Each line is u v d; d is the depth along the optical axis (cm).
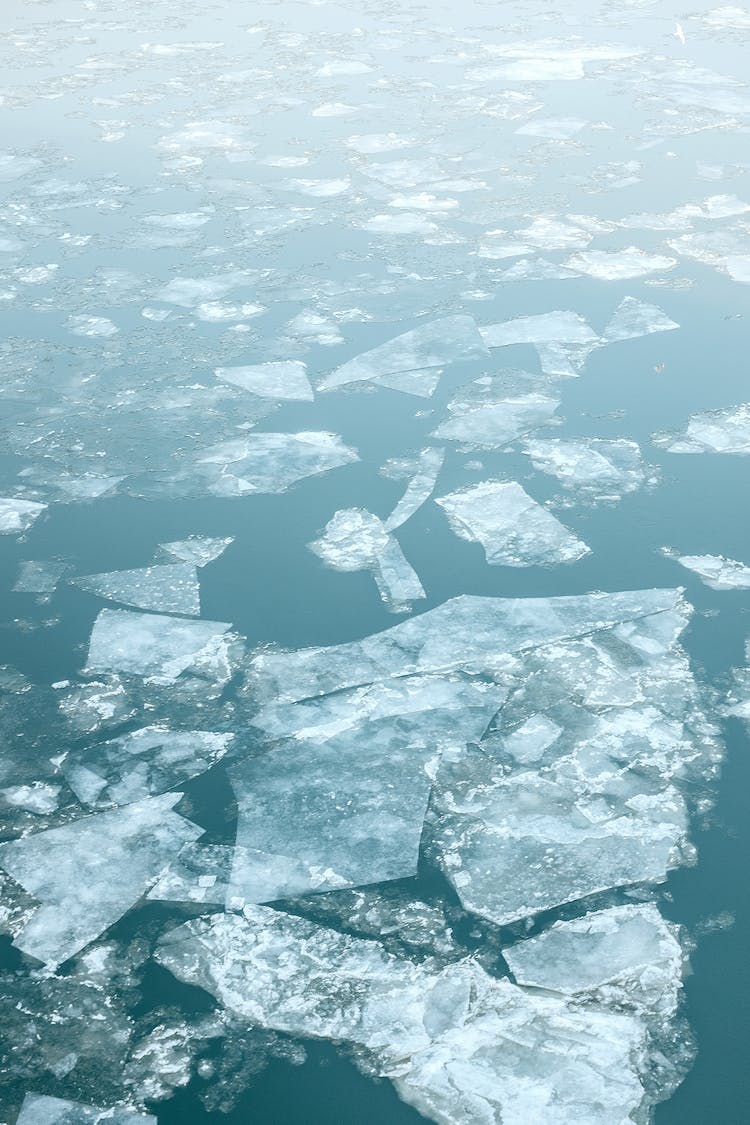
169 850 483
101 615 626
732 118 1364
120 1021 414
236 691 570
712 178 1195
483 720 542
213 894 461
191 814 500
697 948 430
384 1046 402
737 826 480
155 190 1230
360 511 706
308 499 722
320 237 1106
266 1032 409
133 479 751
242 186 1229
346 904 454
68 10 1975
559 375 848
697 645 582
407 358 884
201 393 849
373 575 650
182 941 443
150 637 609
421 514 702
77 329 947
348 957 433
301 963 432
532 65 1587
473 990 418
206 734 544
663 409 799
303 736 539
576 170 1233
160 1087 393
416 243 1080
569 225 1103
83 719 557
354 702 558
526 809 493
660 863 465
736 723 532
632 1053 395
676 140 1305
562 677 566
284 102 1482
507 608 616
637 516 689
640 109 1405
